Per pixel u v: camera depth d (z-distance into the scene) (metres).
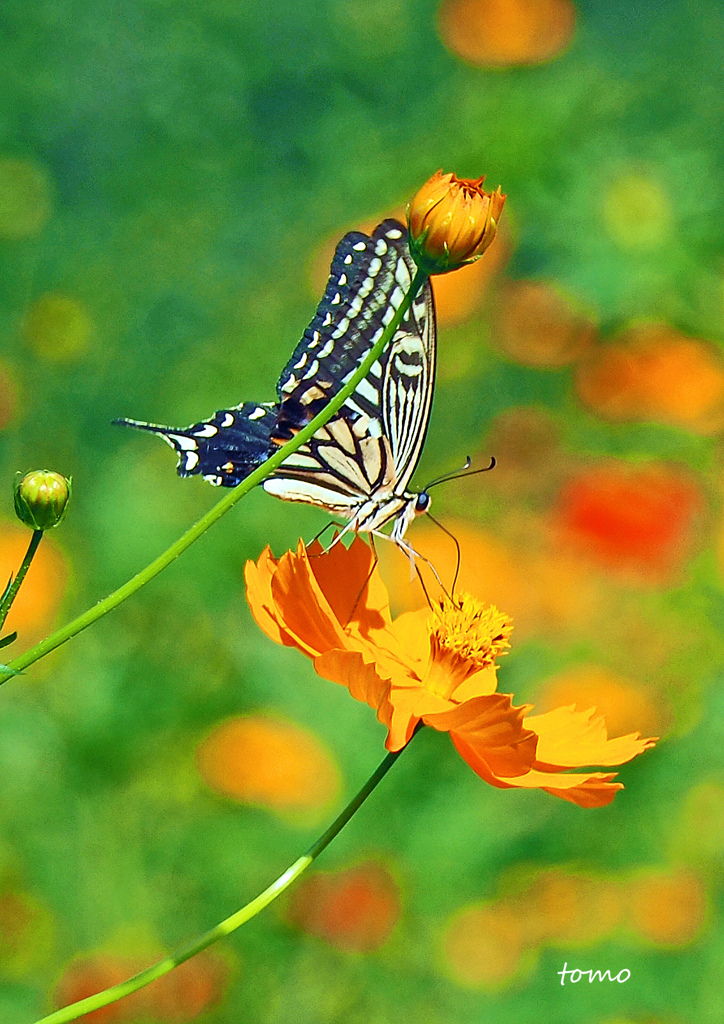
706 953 0.98
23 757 1.00
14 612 1.04
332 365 0.71
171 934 0.95
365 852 0.99
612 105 1.33
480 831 1.00
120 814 0.99
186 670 1.07
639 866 1.00
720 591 1.09
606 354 1.20
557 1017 0.95
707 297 1.20
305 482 0.71
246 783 0.98
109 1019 0.87
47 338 1.36
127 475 1.21
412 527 1.19
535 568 1.10
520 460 1.23
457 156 1.35
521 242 1.29
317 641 0.70
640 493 1.07
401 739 0.67
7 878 0.95
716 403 1.16
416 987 0.96
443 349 1.30
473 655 0.71
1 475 1.28
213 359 1.38
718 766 1.04
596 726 0.71
